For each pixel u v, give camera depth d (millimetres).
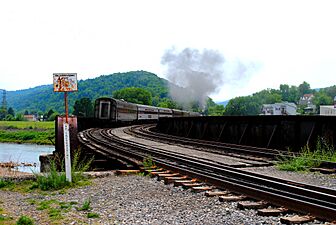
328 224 5723
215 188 8789
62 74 10664
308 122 14977
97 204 7699
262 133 17766
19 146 57625
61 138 14344
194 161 12633
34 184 9844
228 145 18844
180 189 9023
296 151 15375
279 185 8141
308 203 6395
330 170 10820
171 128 31188
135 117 52094
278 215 6492
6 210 7324
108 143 20797
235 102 100500
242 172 10242
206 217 6461
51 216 6742
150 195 8469
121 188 9367
